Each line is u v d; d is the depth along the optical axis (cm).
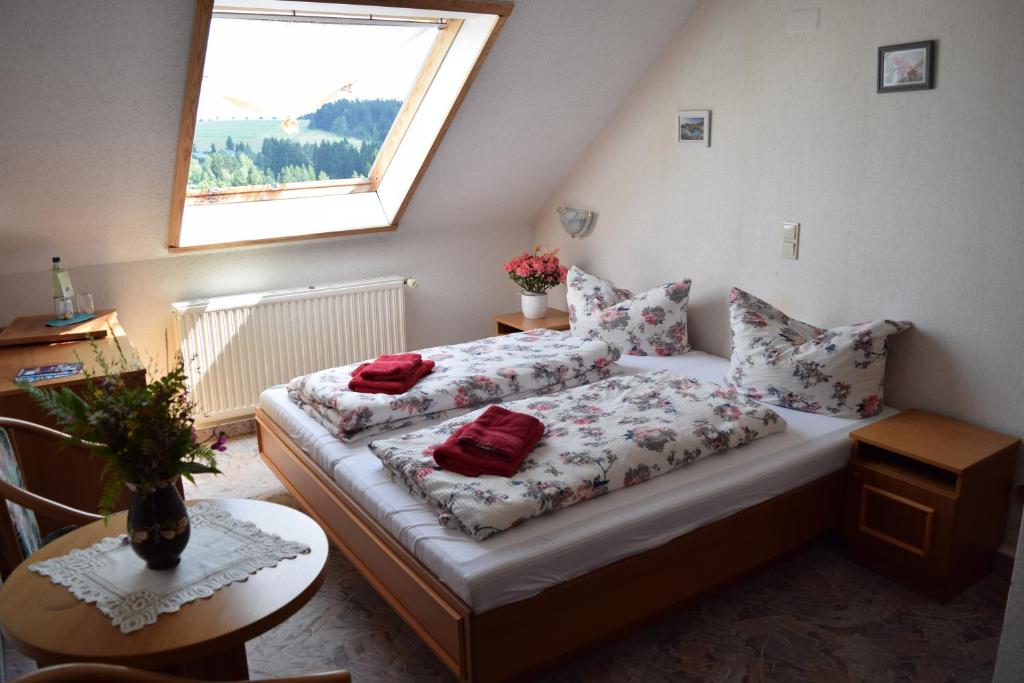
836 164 329
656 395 309
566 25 355
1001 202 279
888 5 300
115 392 177
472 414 293
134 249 388
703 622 265
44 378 290
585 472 249
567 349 367
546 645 224
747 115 361
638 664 245
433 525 237
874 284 323
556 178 474
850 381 310
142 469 174
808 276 349
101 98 301
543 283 464
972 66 279
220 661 194
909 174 304
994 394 291
